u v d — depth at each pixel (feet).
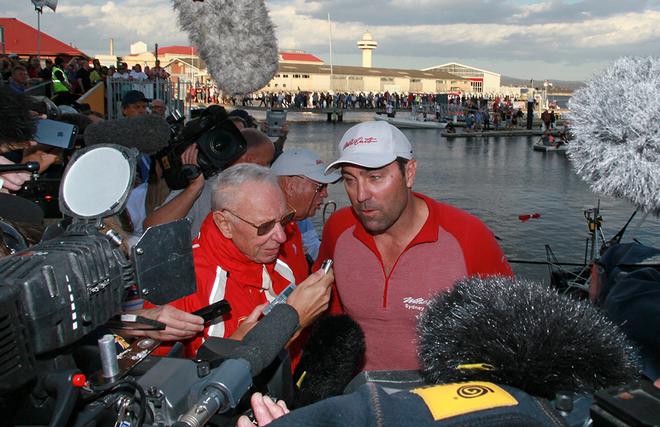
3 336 3.15
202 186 9.30
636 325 4.78
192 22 11.71
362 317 7.86
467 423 2.97
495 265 7.77
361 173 7.17
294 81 257.14
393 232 7.63
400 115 178.91
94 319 3.75
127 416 3.95
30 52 98.12
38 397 3.60
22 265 3.46
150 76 51.49
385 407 3.11
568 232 36.73
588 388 3.49
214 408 3.84
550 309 3.69
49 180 9.62
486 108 136.87
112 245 4.03
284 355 5.28
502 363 3.45
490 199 51.03
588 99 4.89
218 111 9.32
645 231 28.50
